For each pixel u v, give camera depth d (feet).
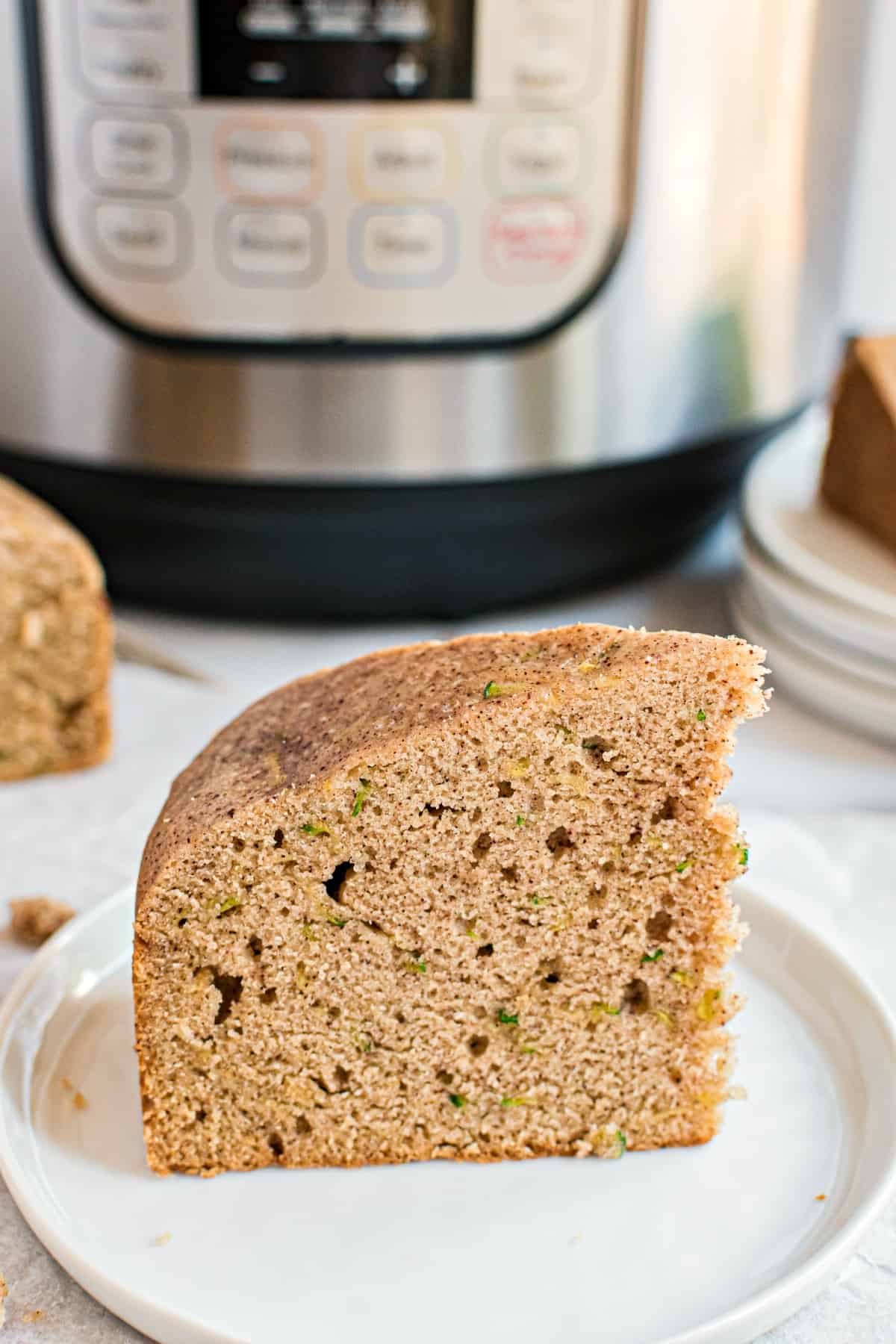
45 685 2.00
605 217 2.00
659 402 2.08
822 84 2.07
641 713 1.55
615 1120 1.60
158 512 2.10
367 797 1.55
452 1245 1.51
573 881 1.57
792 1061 1.63
